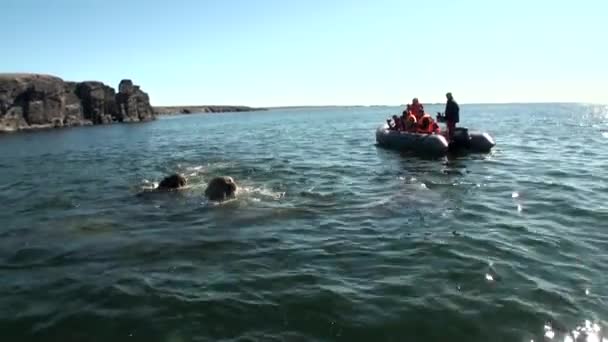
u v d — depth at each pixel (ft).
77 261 22.35
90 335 15.43
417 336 14.80
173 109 515.09
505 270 19.58
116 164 59.52
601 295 17.08
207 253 22.90
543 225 26.04
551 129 102.89
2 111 154.71
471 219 27.61
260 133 119.75
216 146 81.51
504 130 100.42
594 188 35.29
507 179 39.78
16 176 51.85
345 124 162.20
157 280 19.61
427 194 34.45
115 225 28.53
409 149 60.18
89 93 195.11
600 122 135.23
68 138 116.16
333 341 14.58
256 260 21.76
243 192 36.76
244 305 17.04
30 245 25.08
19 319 16.62
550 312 15.90
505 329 14.98
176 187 39.32
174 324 15.88
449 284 18.39
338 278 19.36
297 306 16.88
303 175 44.57
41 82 167.53
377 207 31.04
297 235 25.49
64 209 33.63
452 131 58.95
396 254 22.02
